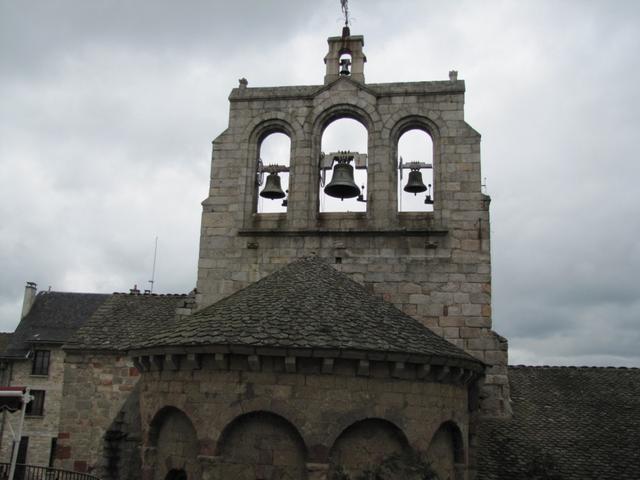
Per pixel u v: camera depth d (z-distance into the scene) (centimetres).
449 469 1524
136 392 2073
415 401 1421
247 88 2250
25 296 5056
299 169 2139
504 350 1909
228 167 2188
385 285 1992
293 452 1363
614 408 2108
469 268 1975
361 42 2284
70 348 2314
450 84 2145
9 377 4575
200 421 1393
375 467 1377
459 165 2069
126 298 2775
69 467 2217
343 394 1373
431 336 1612
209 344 1370
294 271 1808
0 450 4350
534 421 1977
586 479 1706
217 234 2127
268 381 1374
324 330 1416
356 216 2098
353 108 2180
